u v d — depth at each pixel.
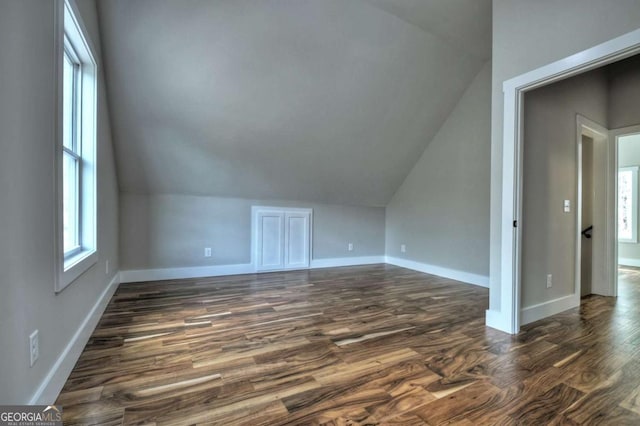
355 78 3.45
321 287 3.81
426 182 4.83
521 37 2.35
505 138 2.44
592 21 1.96
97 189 2.45
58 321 1.52
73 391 1.54
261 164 4.11
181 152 3.64
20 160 1.14
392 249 5.58
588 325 2.54
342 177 4.78
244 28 2.74
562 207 2.90
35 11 1.27
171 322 2.53
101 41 2.56
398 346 2.12
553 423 1.35
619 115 3.44
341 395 1.54
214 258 4.36
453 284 4.02
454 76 3.89
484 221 3.95
